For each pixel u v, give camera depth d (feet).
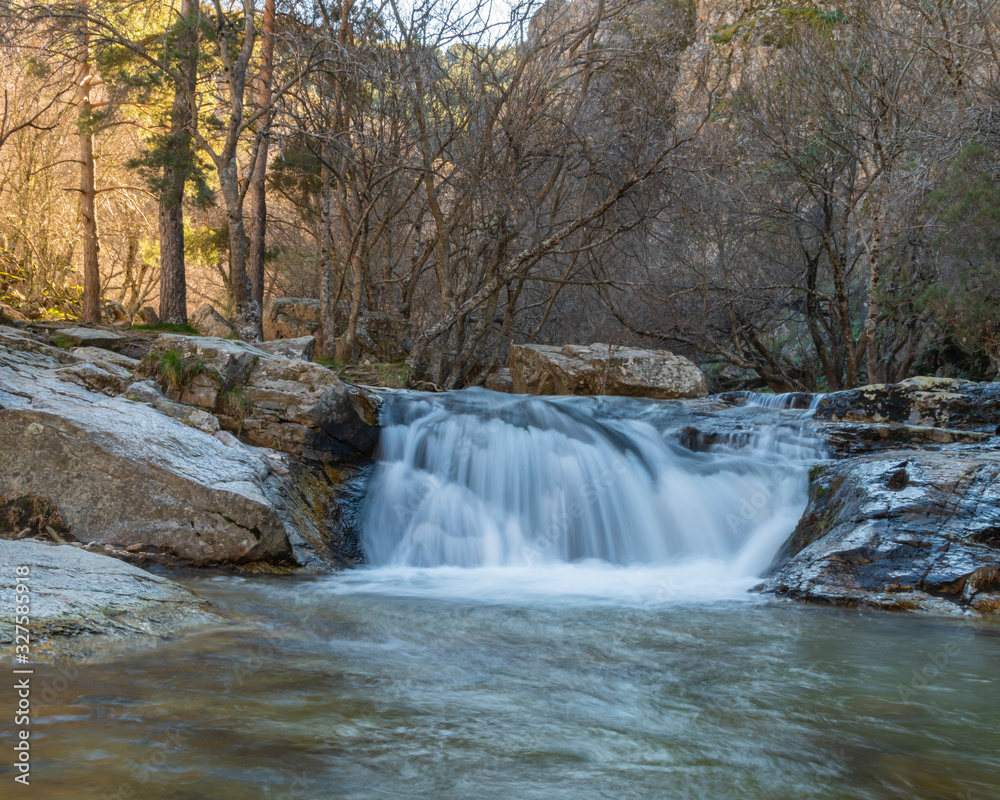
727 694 10.11
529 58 48.03
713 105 57.82
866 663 12.05
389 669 10.78
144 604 12.78
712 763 7.58
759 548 23.73
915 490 19.86
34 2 46.52
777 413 34.76
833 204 59.16
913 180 44.68
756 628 14.69
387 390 34.24
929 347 61.87
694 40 53.47
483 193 51.08
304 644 12.09
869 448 28.94
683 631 14.29
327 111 50.29
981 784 7.20
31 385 23.20
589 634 13.88
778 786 7.02
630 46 50.70
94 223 63.87
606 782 6.98
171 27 48.52
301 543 22.62
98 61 50.98
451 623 14.61
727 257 66.13
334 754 7.34
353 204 64.64
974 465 20.33
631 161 51.96
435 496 27.22
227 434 25.13
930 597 17.20
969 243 43.32
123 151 78.54
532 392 48.85
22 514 19.42
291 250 82.74
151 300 97.86
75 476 19.76
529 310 81.87
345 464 27.99
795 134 56.24
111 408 22.80
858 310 71.97
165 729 7.75
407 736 7.98
